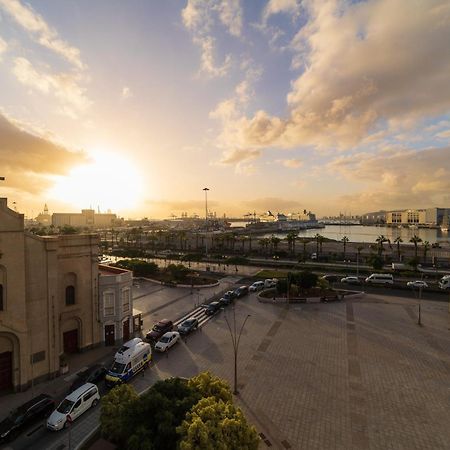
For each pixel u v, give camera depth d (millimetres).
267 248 116812
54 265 28844
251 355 32469
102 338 35469
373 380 27297
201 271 79750
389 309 47469
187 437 13438
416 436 20531
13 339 26281
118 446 16750
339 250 110312
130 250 113625
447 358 31234
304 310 47375
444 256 93938
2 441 20156
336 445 19750
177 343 35812
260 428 21297
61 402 23359
